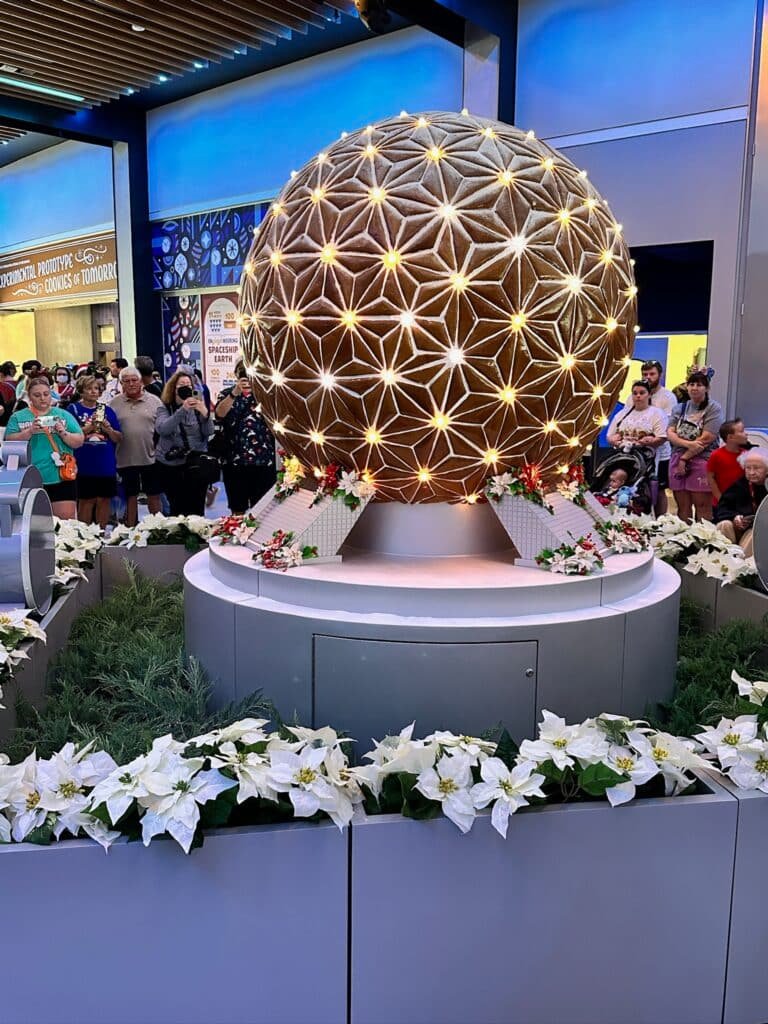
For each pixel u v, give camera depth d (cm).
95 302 1451
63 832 180
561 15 820
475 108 863
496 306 265
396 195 268
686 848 189
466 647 255
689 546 423
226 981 181
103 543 470
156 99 1184
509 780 183
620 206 815
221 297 1215
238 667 286
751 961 198
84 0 772
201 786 176
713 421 662
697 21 745
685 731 260
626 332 309
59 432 607
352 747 265
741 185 743
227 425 734
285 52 1014
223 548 327
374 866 180
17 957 174
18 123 1118
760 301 749
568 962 190
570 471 331
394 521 312
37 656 318
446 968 187
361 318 269
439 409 275
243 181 1141
